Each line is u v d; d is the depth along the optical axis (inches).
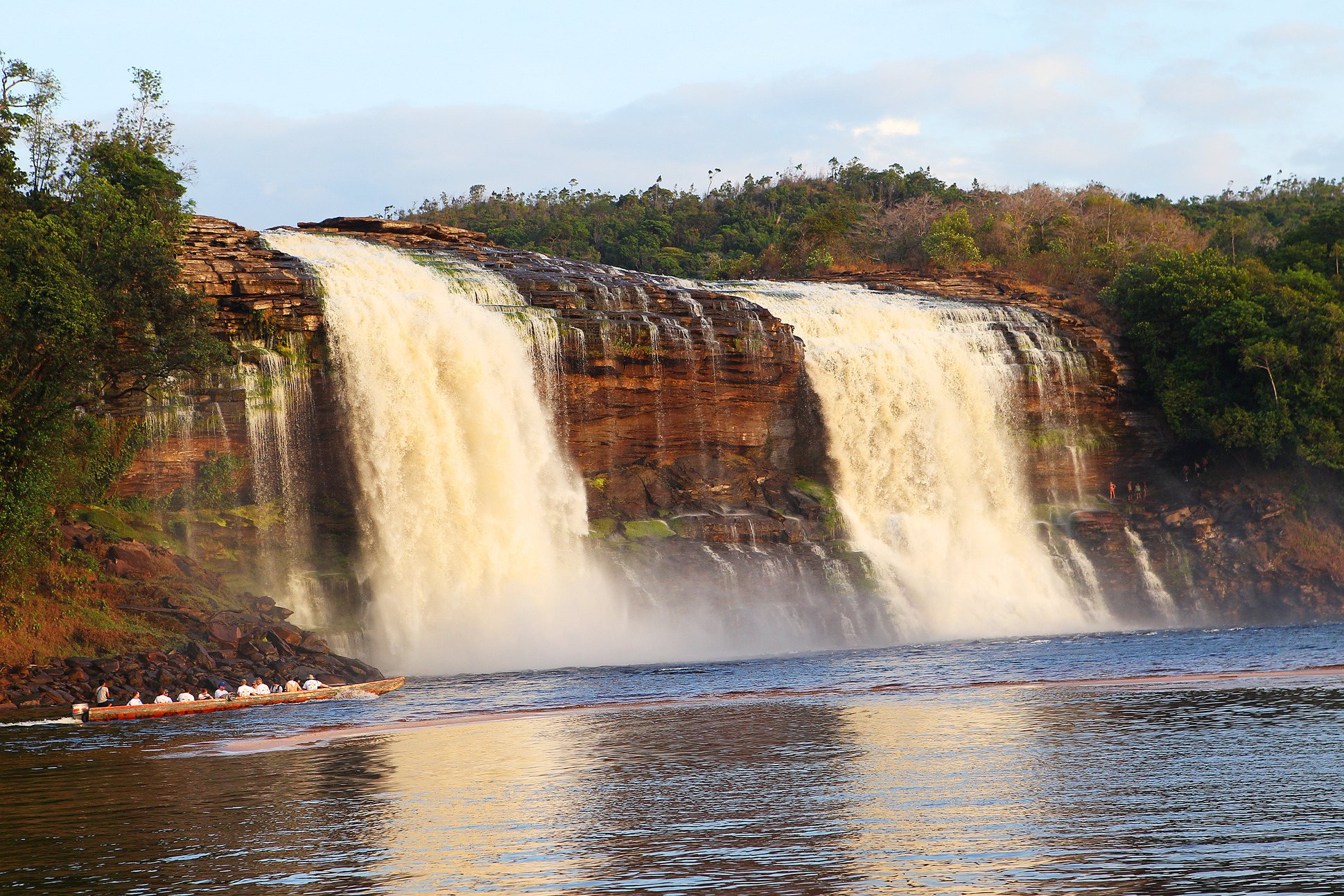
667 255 6584.6
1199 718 1127.6
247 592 1919.3
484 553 2229.3
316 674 1627.7
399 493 2174.0
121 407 1971.0
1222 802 755.4
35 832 761.0
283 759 1036.5
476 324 2297.0
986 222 4547.2
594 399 2450.8
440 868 652.1
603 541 2383.1
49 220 1847.9
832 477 2790.4
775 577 2436.0
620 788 868.0
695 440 2596.0
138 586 1766.7
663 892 595.8
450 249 2849.4
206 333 1904.5
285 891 616.4
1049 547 2977.4
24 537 1689.2
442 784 896.9
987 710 1239.5
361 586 2085.4
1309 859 619.8
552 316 2416.3
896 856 651.5
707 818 757.3
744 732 1132.5
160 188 2317.9
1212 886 580.7
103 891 624.1
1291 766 866.1
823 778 881.5
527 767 966.4
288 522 2113.7
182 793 881.5
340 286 2251.5
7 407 1697.8
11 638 1594.5
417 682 1753.2
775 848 675.4
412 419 2197.3
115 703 1421.0
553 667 2001.7
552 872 639.8
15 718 1364.4
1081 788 813.9
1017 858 640.4
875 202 7308.1
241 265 2174.0
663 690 1560.0
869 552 2642.7
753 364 2635.3
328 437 2167.8
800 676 1717.5
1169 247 4512.8
